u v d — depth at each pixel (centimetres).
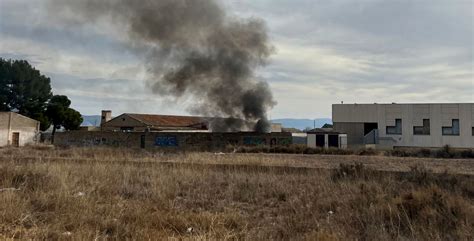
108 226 632
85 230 591
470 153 2528
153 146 4116
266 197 981
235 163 1656
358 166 1275
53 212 713
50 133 5331
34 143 4775
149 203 833
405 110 3934
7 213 654
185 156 2198
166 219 698
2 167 1163
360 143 4069
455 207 714
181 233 642
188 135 3950
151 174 1263
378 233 602
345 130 4141
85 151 2695
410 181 1091
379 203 782
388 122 3988
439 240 568
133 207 776
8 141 4781
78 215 676
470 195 945
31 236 566
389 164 1881
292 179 1215
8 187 919
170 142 4031
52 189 922
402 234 610
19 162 1574
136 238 578
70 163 1499
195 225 675
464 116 3719
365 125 4131
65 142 4634
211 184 1160
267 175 1279
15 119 4925
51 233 583
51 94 6931
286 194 983
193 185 1134
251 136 3753
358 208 780
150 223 675
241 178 1231
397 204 748
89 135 4506
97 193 926
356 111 4116
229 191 1017
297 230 656
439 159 2273
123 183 1098
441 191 825
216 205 876
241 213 795
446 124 3781
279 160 1920
